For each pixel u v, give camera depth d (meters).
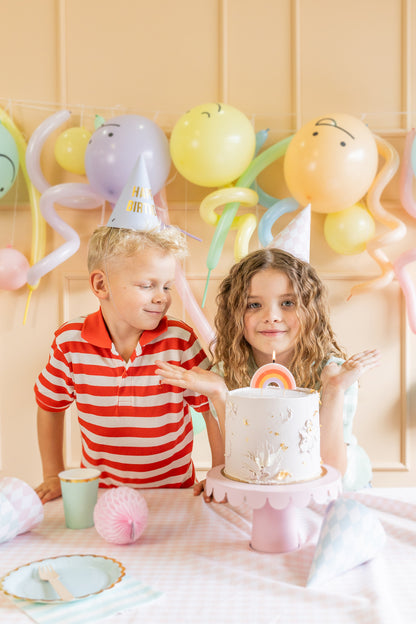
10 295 2.28
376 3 2.27
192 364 1.12
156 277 1.01
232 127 1.92
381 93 2.29
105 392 1.10
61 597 0.58
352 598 0.58
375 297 2.27
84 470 0.84
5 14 2.27
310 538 0.75
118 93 2.28
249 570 0.66
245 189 2.00
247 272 1.03
